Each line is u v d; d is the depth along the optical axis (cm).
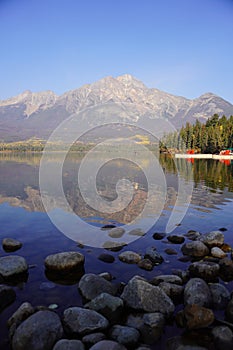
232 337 304
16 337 297
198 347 296
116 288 418
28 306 351
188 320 336
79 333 313
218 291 398
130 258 536
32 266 509
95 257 554
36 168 2580
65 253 516
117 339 303
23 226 761
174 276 449
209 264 484
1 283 443
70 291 421
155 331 321
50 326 308
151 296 369
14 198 1152
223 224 791
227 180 1755
